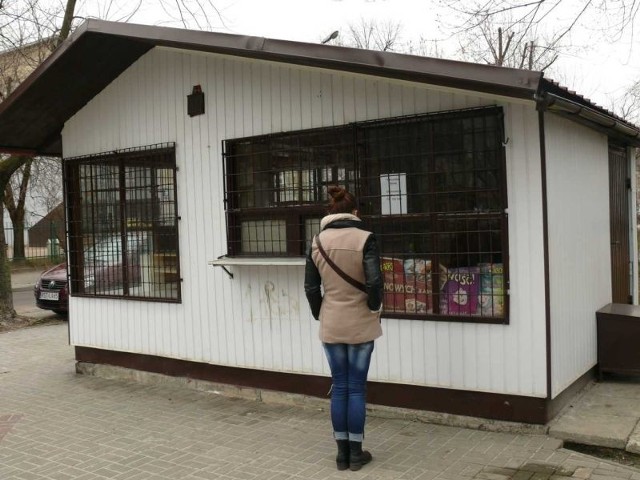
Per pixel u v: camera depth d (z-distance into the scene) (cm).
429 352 486
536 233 441
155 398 611
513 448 430
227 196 586
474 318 465
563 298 474
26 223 2597
